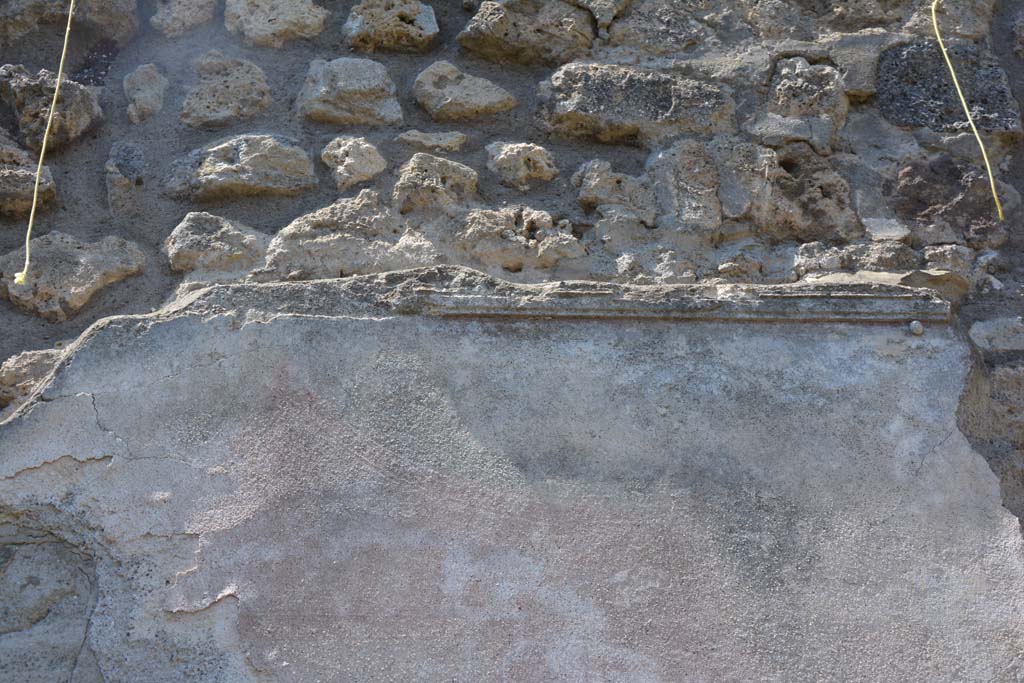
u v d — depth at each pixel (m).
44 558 2.04
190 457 2.08
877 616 2.05
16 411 2.10
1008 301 2.53
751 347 2.25
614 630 2.01
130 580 2.00
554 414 2.16
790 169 2.67
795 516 2.11
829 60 2.80
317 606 2.00
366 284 2.24
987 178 2.67
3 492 2.04
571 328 2.24
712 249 2.54
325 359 2.17
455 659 1.98
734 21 2.86
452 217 2.48
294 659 1.96
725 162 2.64
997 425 2.33
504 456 2.12
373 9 2.79
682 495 2.12
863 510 2.13
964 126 2.73
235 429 2.10
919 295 2.30
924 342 2.27
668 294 2.27
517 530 2.07
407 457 2.11
